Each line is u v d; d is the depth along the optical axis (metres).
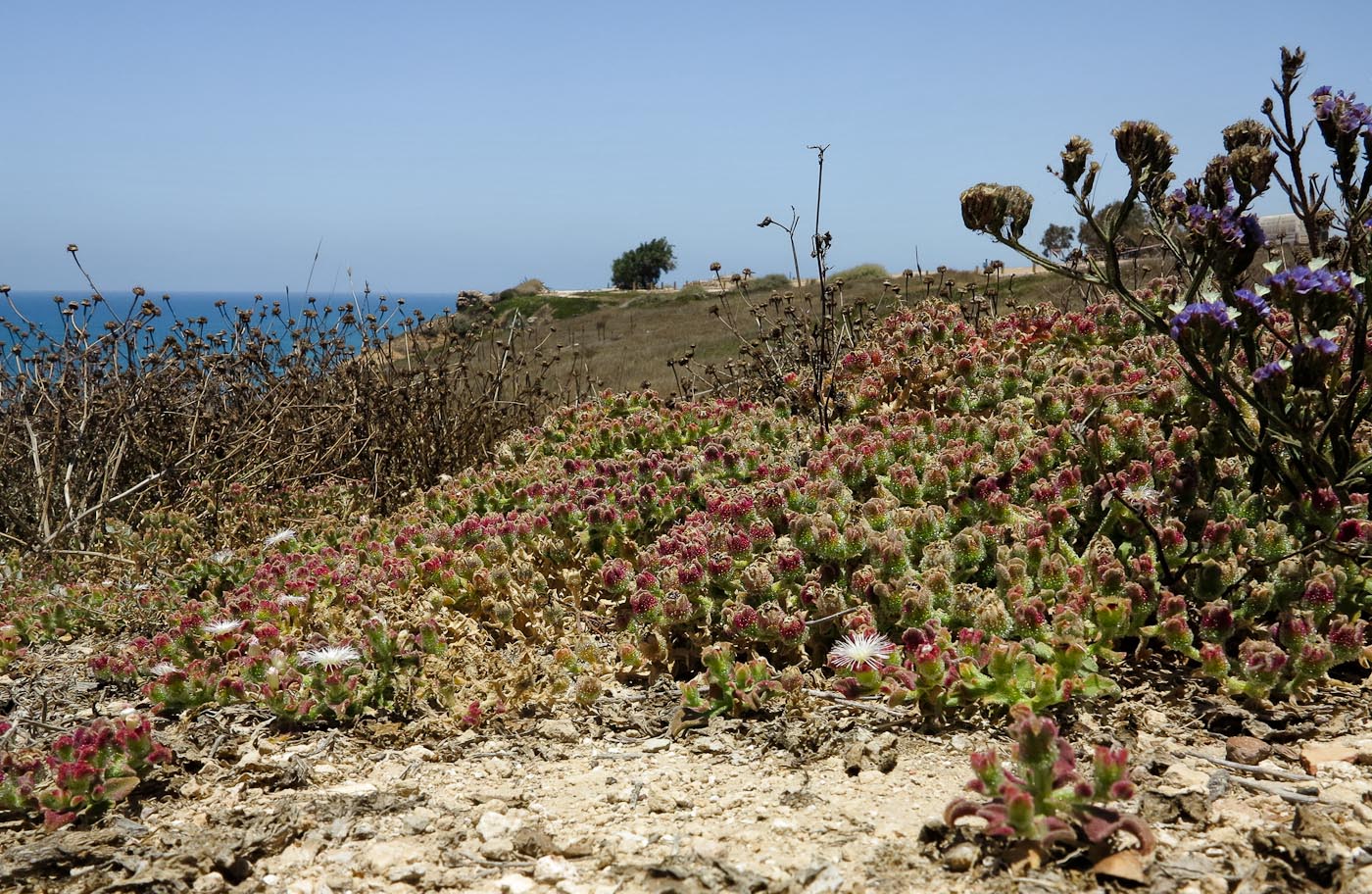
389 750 3.33
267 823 2.79
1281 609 3.53
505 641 4.16
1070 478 4.12
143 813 2.95
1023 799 2.31
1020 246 4.03
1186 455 4.20
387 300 8.38
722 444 5.41
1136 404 4.68
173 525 6.28
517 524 4.67
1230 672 3.24
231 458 7.48
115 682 4.24
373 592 4.41
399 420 7.95
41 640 4.98
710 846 2.55
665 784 2.94
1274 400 3.45
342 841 2.71
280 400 7.71
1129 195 3.85
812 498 4.36
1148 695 3.27
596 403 7.52
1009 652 3.10
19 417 7.39
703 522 4.50
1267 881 2.26
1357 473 3.62
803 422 5.98
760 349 8.24
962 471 4.44
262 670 3.81
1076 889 2.27
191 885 2.53
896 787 2.81
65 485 6.81
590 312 40.62
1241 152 3.55
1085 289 8.26
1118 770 2.42
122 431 7.13
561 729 3.36
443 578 4.26
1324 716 3.10
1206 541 3.67
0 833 2.89
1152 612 3.48
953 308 7.36
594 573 4.49
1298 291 3.32
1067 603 3.42
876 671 3.30
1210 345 3.45
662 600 3.79
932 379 5.85
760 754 3.09
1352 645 3.16
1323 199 3.78
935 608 3.59
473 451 7.98
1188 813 2.57
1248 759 2.86
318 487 7.23
